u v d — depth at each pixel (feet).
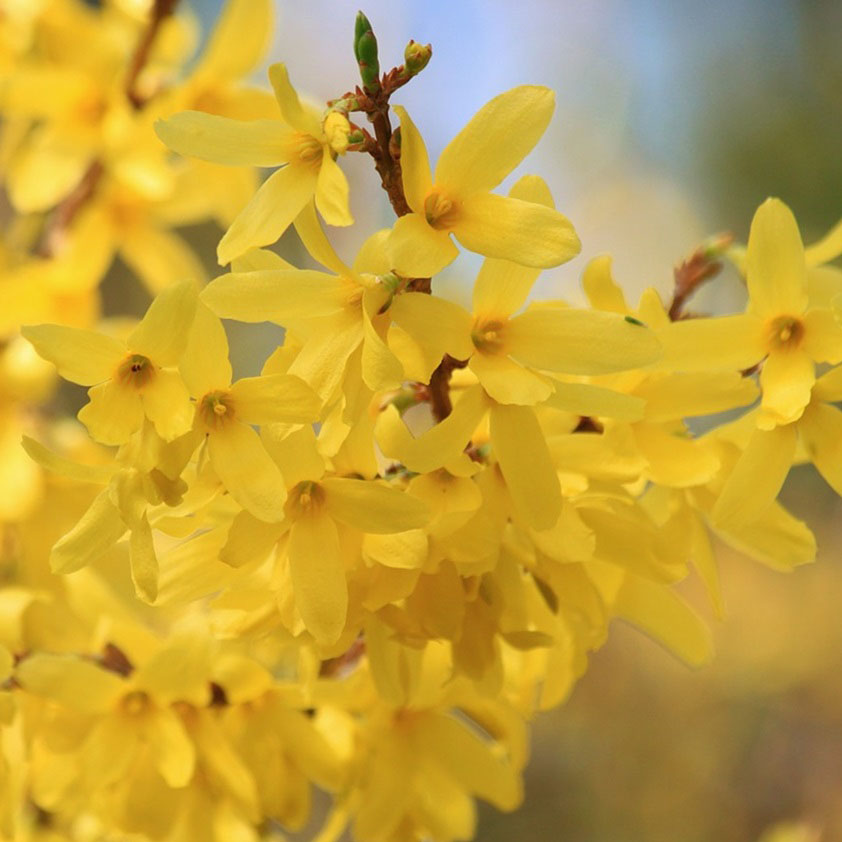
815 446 1.34
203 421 1.29
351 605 1.34
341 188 1.26
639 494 1.46
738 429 1.38
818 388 1.34
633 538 1.37
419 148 1.27
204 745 1.48
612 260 1.41
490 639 1.37
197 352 1.28
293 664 1.64
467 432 1.31
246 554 1.32
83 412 1.27
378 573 1.33
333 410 1.30
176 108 1.77
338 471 1.34
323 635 1.31
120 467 1.29
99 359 1.27
